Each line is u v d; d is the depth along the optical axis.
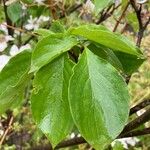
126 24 0.38
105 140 0.16
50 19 0.42
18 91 0.20
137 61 0.20
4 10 0.40
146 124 0.33
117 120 0.16
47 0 0.37
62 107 0.18
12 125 0.40
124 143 0.41
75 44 0.17
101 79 0.17
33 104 0.18
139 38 0.27
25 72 0.18
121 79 0.17
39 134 0.42
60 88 0.18
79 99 0.16
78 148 0.44
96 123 0.16
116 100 0.17
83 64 0.17
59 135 0.18
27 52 0.19
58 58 0.18
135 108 0.24
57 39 0.17
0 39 0.38
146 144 0.46
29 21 0.43
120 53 0.20
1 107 0.21
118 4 0.36
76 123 0.16
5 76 0.19
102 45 0.18
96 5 0.19
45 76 0.18
